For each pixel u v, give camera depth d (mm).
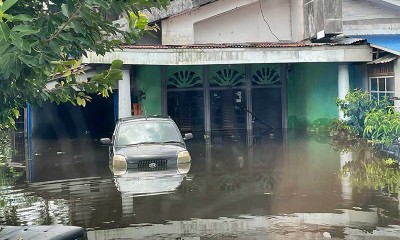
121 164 12695
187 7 21906
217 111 23859
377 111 16891
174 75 23344
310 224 7777
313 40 21609
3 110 4707
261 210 8734
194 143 19156
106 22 4816
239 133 22562
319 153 15609
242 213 8547
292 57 19688
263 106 24094
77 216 8578
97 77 4918
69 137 22703
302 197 9672
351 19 21609
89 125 25000
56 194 10461
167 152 12906
